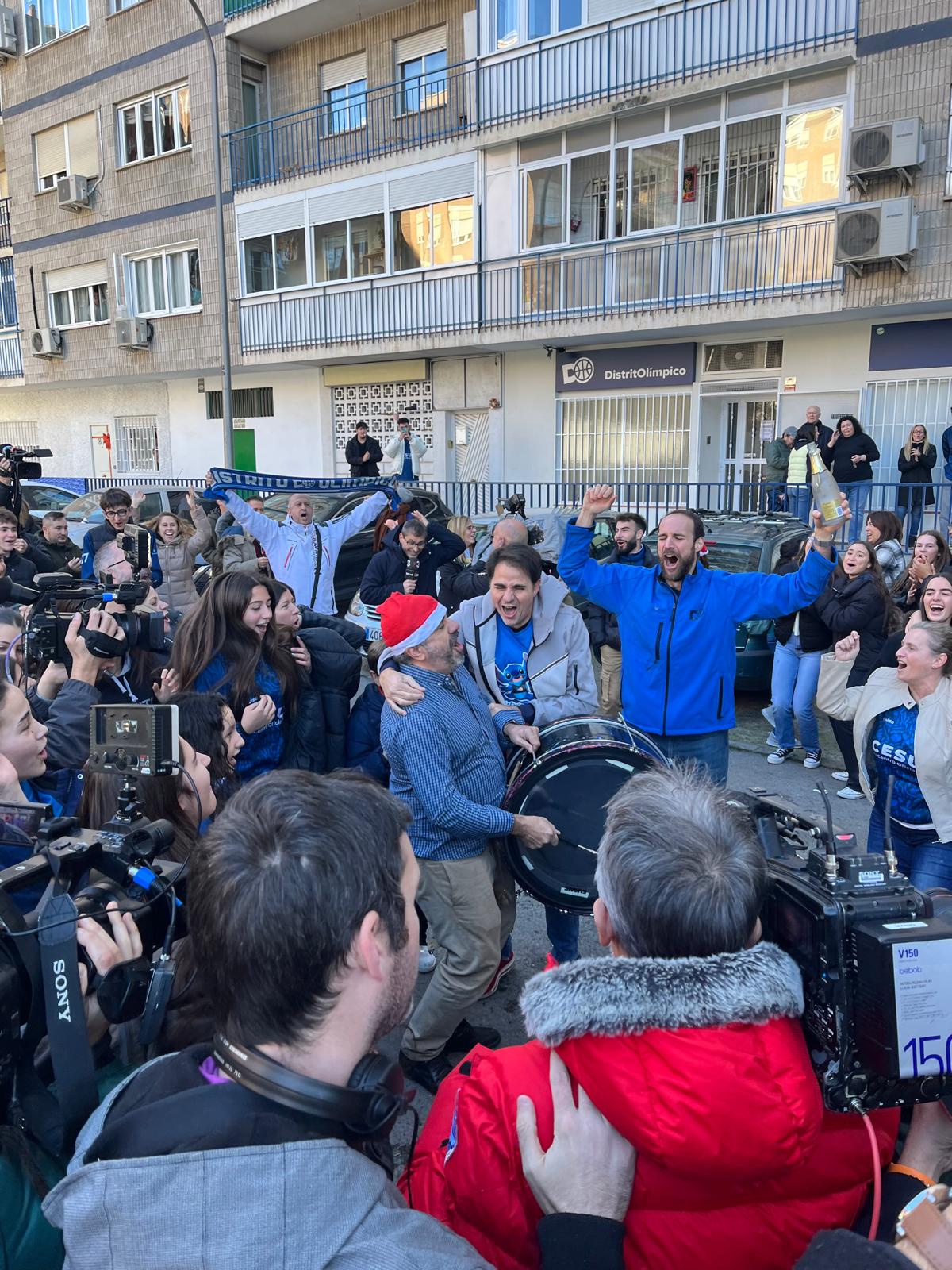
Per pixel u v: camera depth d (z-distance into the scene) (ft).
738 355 45.19
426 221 52.21
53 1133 3.82
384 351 53.98
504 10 47.60
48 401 77.36
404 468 51.96
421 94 53.42
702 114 42.98
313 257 56.90
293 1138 3.02
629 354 48.42
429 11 51.93
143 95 62.28
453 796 8.24
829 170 40.14
